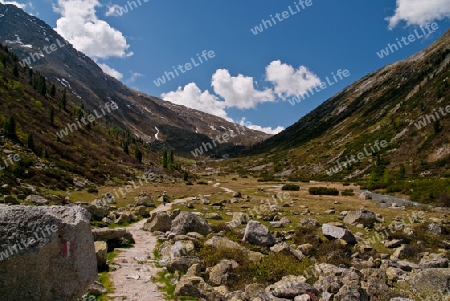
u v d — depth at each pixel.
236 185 97.56
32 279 7.65
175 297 12.28
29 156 56.78
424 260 18.58
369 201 54.50
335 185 93.00
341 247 21.95
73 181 53.25
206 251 18.16
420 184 68.12
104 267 15.48
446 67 159.00
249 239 22.78
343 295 12.24
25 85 118.31
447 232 27.95
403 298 11.95
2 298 7.18
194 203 48.75
